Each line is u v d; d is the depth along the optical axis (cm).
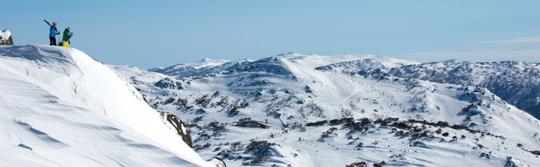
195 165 1914
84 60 3148
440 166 17500
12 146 1644
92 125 2008
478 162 18088
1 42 3781
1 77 2311
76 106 2173
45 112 2023
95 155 1770
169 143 3033
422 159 18212
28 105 2050
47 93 2238
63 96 2341
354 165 17912
